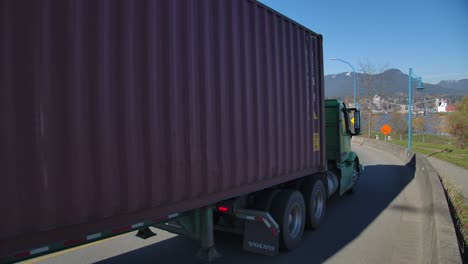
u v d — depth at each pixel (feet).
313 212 21.98
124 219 10.59
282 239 17.97
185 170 12.70
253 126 16.65
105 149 10.02
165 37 11.92
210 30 14.01
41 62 8.66
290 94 20.08
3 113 8.02
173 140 12.17
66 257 17.88
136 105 10.88
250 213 16.94
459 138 84.69
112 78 10.21
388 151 81.92
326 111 28.94
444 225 16.07
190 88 12.94
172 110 12.14
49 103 8.80
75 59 9.32
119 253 18.42
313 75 23.24
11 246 8.21
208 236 14.96
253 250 17.21
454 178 39.17
